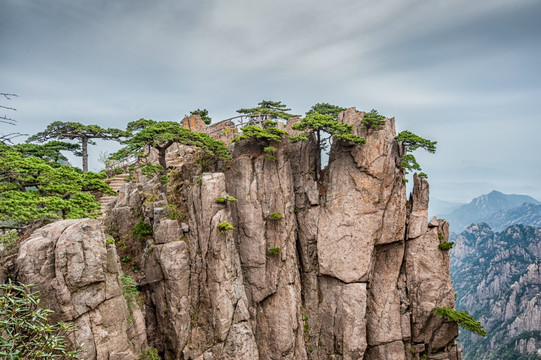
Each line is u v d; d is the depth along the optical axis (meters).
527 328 133.62
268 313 44.47
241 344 38.78
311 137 49.19
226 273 39.16
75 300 23.20
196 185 41.31
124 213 42.66
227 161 46.25
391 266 47.78
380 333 45.97
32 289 22.25
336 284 46.50
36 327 15.54
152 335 39.09
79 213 28.17
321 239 47.22
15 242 27.66
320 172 50.03
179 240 39.78
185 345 37.69
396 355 45.78
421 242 48.47
